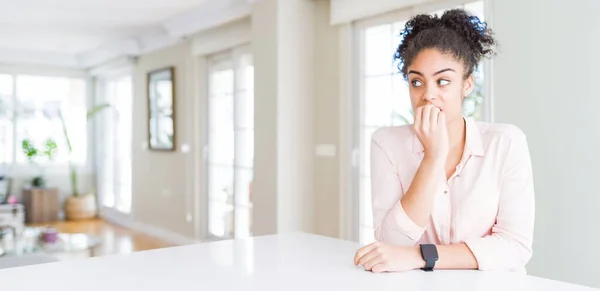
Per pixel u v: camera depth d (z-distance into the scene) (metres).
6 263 1.88
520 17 2.59
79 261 1.07
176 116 5.56
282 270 0.99
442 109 1.03
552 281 0.90
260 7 3.96
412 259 0.98
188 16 4.88
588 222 2.34
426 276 0.94
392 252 0.98
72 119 7.45
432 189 1.03
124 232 6.23
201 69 5.19
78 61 7.38
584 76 2.34
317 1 3.95
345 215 3.71
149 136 6.03
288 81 3.84
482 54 1.08
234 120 4.74
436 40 0.99
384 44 3.48
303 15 3.92
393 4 3.23
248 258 1.09
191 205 5.32
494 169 1.08
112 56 6.58
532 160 2.54
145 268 1.01
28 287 0.88
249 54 4.53
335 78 3.80
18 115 7.01
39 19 5.10
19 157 7.04
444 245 1.00
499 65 2.68
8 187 6.91
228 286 0.88
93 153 7.64
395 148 1.17
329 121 3.86
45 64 7.15
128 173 6.79
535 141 2.53
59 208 7.29
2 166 6.91
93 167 7.64
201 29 4.90
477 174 1.09
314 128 3.99
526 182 1.06
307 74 3.95
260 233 3.97
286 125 3.84
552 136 2.46
